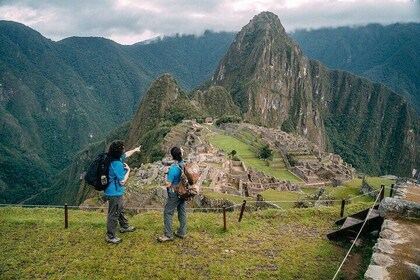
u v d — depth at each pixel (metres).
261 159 96.62
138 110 198.25
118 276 9.67
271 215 15.03
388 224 10.37
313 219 14.86
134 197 38.22
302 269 10.28
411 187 15.77
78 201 110.62
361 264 10.52
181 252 11.15
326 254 11.23
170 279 9.62
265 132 133.38
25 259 10.59
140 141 139.62
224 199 31.75
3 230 12.73
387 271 7.90
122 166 11.22
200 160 60.03
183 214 11.91
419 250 8.84
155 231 12.61
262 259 10.86
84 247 11.34
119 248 11.27
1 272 9.88
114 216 11.34
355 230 12.12
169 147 100.50
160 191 35.19
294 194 35.50
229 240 12.27
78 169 196.25
